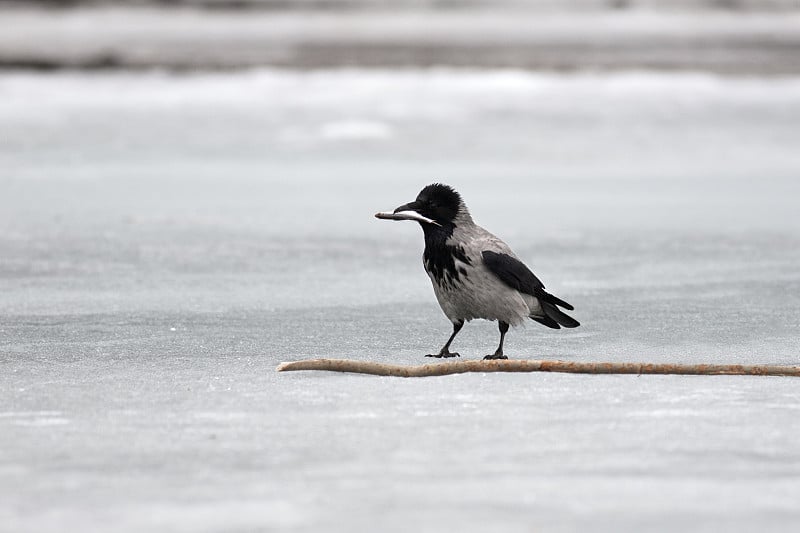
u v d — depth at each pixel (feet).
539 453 23.00
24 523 18.84
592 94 143.33
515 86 150.71
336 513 19.24
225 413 26.61
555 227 65.46
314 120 119.85
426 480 21.15
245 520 18.92
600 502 19.83
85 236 60.39
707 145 107.65
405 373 30.81
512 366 31.19
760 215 70.23
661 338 38.06
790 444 23.75
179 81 156.25
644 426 25.26
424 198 34.14
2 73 163.02
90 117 120.37
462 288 34.06
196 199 75.87
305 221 67.00
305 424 25.45
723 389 29.19
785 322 40.60
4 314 41.32
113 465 22.17
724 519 18.95
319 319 40.96
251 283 48.52
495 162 97.45
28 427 25.31
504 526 18.56
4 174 87.35
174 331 38.50
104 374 31.63
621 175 90.94
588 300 45.06
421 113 125.29
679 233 63.21
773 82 159.33
